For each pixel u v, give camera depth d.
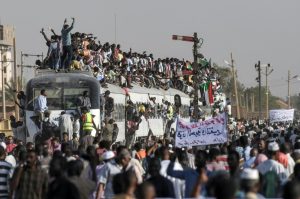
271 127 103.75
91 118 63.41
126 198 21.98
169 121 93.31
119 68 86.62
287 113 105.25
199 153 29.17
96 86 66.88
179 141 45.31
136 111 80.75
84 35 82.50
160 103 91.75
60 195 24.67
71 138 63.41
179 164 30.53
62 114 63.41
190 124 45.25
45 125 64.81
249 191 20.97
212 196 20.94
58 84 67.06
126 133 77.62
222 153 35.84
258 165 31.36
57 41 73.50
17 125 67.81
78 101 66.69
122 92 77.31
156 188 25.97
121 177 22.05
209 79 102.88
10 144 54.62
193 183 28.73
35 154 29.67
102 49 84.94
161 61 103.88
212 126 45.25
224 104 128.00
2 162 33.22
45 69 71.50
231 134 95.19
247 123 139.38
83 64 78.75
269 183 28.53
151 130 85.75
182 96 100.19
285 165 33.47
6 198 33.03
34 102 66.75
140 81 90.56
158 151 32.69
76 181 25.30
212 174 28.30
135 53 96.62
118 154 33.09
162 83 97.62
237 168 29.22
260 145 38.41
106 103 69.50
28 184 29.41
